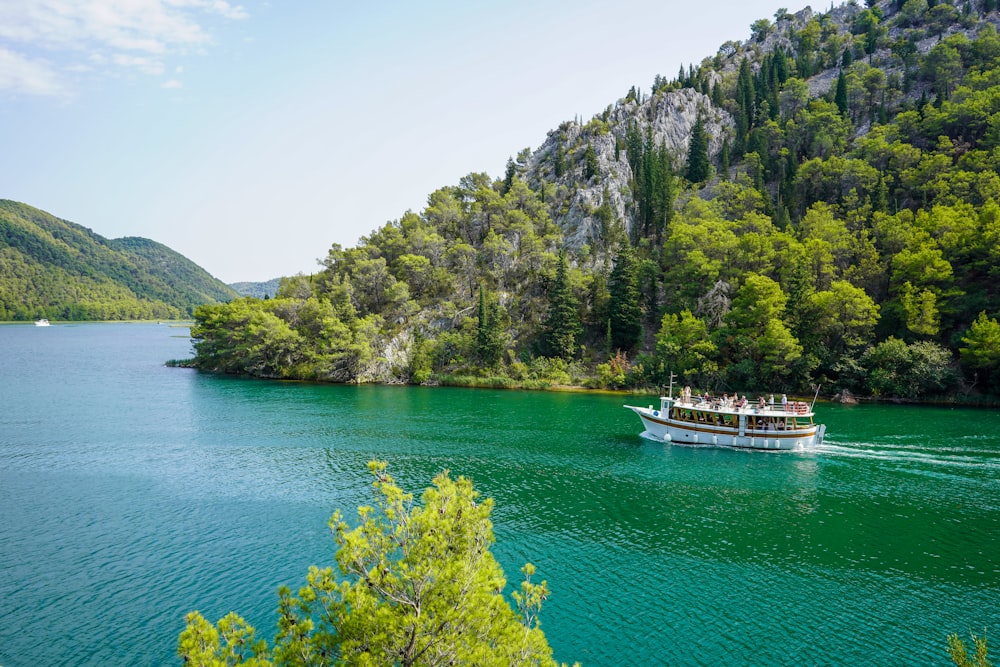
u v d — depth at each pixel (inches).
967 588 1245.1
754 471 2137.1
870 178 5423.2
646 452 2412.6
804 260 4224.9
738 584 1261.1
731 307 4490.7
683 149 7741.1
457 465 2194.9
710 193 6412.4
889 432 2731.3
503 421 3063.5
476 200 6771.7
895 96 7347.4
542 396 3996.1
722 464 2230.6
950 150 5423.2
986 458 2288.4
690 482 2000.5
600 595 1211.9
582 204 6294.3
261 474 2053.4
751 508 1740.9
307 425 2918.3
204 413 3225.9
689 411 2632.9
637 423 3031.5
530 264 5580.7
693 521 1632.6
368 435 2696.9
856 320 3828.7
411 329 5088.6
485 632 576.1
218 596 1200.8
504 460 2273.6
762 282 4033.0
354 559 586.6
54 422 2952.8
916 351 3577.8
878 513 1700.3
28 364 5821.9
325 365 4623.5
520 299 5393.7
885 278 4114.2
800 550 1440.7
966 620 1117.7
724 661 986.1
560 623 1104.8
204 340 5885.8
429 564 576.1
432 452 2388.0
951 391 3582.7
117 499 1782.7
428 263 5644.7
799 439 2420.0
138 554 1395.2
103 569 1318.9
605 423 3021.7
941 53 7190.0
